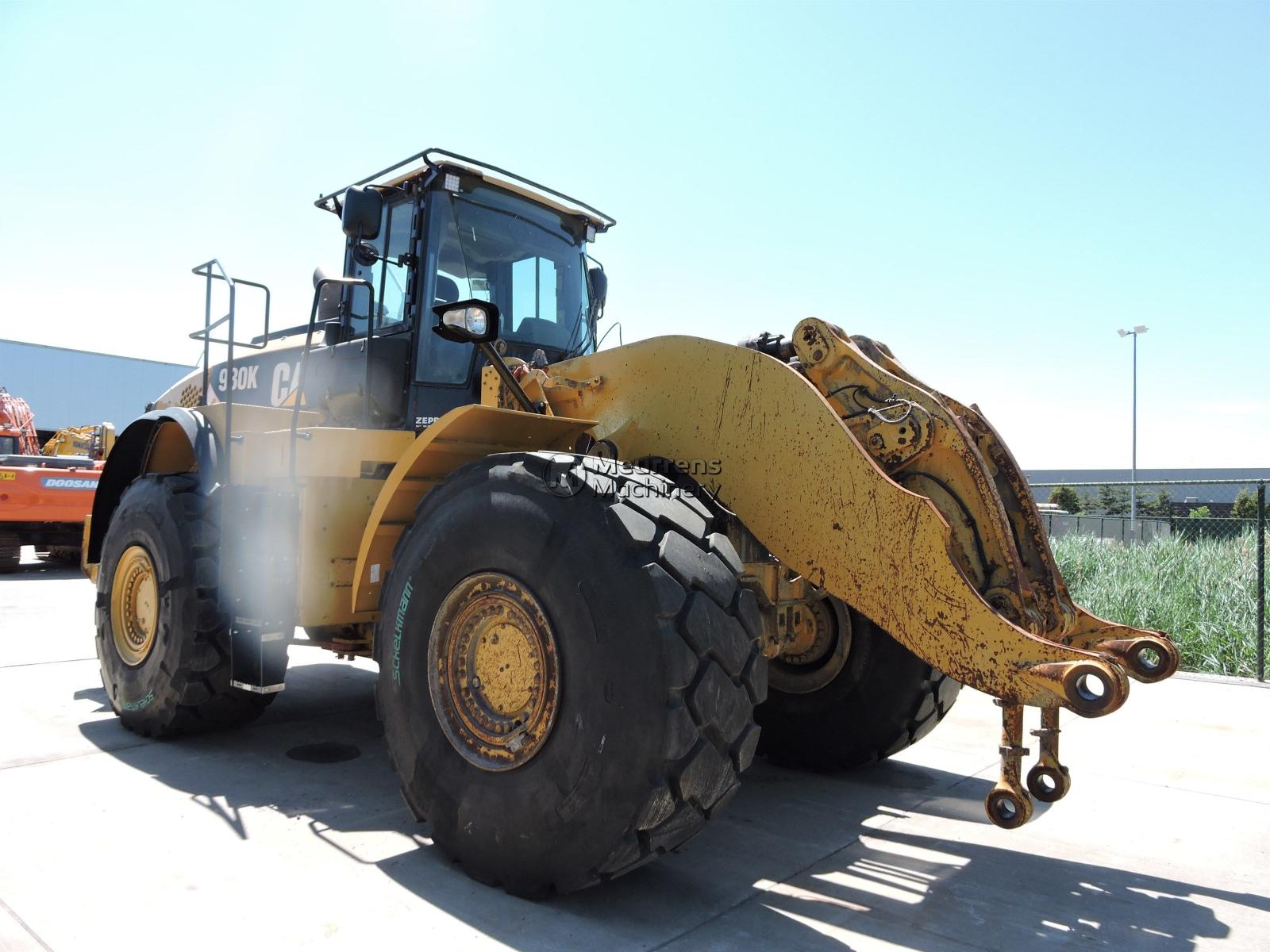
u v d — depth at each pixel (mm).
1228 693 5398
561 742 2234
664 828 2170
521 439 2945
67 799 3039
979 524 2594
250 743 3857
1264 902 2480
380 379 3867
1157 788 3512
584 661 2215
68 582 9820
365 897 2324
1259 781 3594
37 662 5375
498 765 2371
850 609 3594
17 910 2189
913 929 2273
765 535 2670
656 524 2303
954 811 3250
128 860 2523
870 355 3031
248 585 3318
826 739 3658
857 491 2482
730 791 2266
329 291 4387
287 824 2857
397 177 3975
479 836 2389
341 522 3400
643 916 2291
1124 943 2219
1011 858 2781
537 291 4262
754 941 2174
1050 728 2279
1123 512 27281
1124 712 4863
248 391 5207
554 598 2289
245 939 2078
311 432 3287
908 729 3535
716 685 2180
